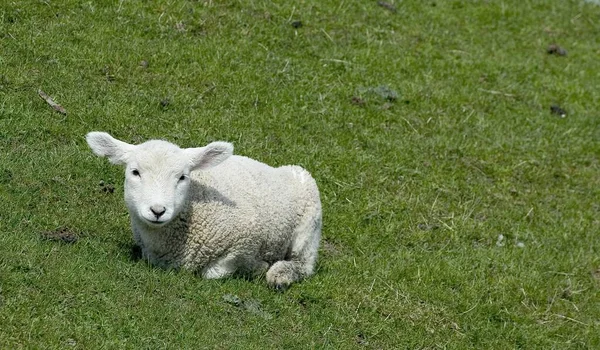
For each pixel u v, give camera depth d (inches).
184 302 639.8
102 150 657.6
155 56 992.9
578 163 1104.2
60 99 880.9
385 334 703.1
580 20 1496.1
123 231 730.8
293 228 732.0
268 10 1152.8
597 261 921.5
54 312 585.3
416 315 739.4
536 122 1147.3
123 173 810.2
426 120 1071.0
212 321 625.6
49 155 799.7
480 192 984.9
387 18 1255.5
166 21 1062.4
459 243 887.7
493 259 866.1
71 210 737.6
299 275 733.9
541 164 1073.5
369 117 1037.2
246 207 684.1
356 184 917.2
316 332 669.3
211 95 973.8
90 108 880.9
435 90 1130.0
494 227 936.9
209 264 682.8
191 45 1038.4
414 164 987.3
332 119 1008.9
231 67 1031.0
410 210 911.7
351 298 727.7
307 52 1117.1
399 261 810.8
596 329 811.4
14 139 808.9
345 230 847.7
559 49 1357.0
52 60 930.7
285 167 754.8
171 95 944.9
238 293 668.7
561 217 994.1
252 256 695.7
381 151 987.3
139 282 644.7
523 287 835.4
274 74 1047.6
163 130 890.7
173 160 644.7
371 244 839.7
